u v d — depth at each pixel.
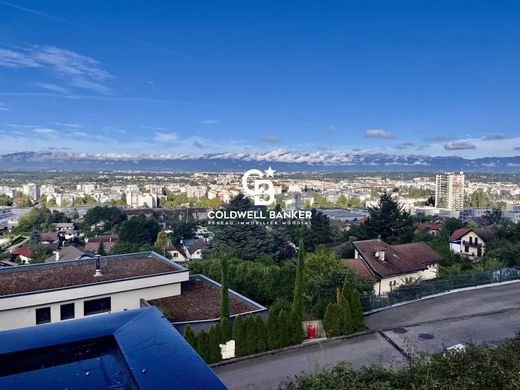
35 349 1.91
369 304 17.11
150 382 1.59
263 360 13.07
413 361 6.25
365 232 41.97
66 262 19.45
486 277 20.83
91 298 16.02
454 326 14.88
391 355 12.72
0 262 52.72
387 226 41.28
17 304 14.42
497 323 14.98
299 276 15.62
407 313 16.52
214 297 18.09
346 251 34.56
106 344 2.01
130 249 52.41
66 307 15.58
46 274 17.56
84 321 2.22
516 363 5.55
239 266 25.14
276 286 22.86
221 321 13.67
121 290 16.62
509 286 20.33
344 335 14.53
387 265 27.20
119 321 2.24
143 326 2.15
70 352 1.93
